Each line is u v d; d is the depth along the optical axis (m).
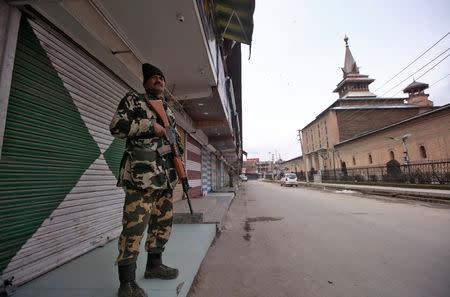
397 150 24.52
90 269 2.05
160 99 1.94
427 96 43.16
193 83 4.76
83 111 2.53
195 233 3.55
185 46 3.37
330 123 40.25
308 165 52.94
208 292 2.03
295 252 3.14
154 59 3.75
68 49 2.34
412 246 3.34
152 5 2.51
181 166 1.81
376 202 9.15
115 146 3.17
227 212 6.97
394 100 44.94
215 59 4.61
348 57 52.47
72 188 2.33
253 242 3.67
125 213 1.53
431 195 10.12
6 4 1.68
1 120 1.57
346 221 5.27
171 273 1.84
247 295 1.97
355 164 32.41
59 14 2.10
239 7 3.66
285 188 22.16
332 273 2.43
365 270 2.50
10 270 1.66
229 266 2.66
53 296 1.56
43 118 2.00
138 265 2.19
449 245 3.37
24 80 1.84
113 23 2.77
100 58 2.79
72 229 2.32
